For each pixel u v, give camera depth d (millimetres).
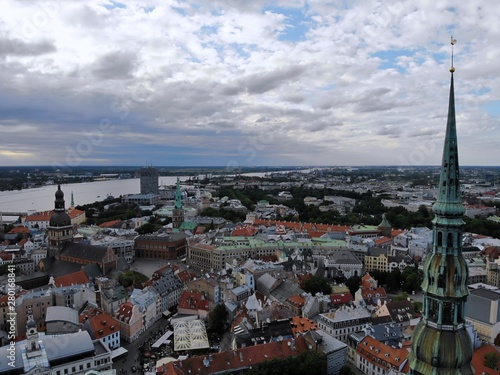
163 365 145250
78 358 150125
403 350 154125
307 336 160750
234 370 143375
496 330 187750
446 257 63250
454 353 61969
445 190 63344
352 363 174125
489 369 138375
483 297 197125
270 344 154000
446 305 63312
